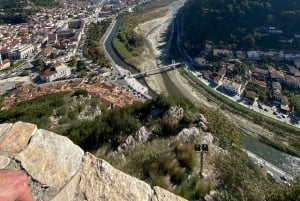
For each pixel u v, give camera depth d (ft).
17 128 17.51
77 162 15.83
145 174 42.42
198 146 48.98
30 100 198.49
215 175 44.11
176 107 72.90
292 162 179.42
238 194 38.29
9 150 15.76
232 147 60.64
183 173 41.14
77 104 152.35
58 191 13.99
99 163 15.97
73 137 69.62
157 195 15.39
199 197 37.83
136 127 68.33
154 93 281.13
